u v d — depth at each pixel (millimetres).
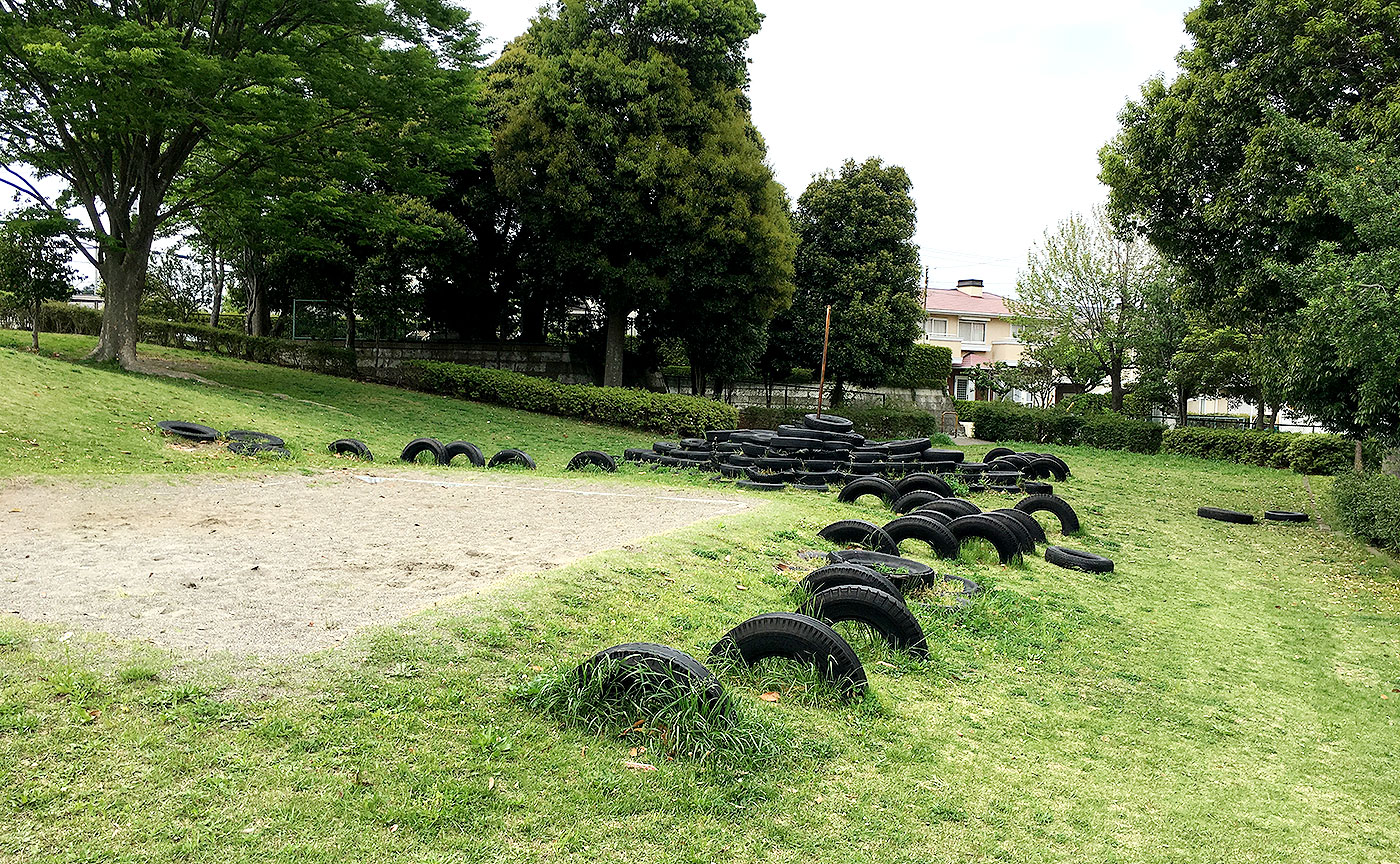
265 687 3510
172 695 3348
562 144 20016
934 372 34844
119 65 13336
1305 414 11047
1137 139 14516
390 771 3082
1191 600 7613
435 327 25516
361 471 11273
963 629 5867
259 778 2932
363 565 5730
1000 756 3957
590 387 21391
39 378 12641
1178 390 28812
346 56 15742
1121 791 3742
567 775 3232
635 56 21250
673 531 7414
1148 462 21172
